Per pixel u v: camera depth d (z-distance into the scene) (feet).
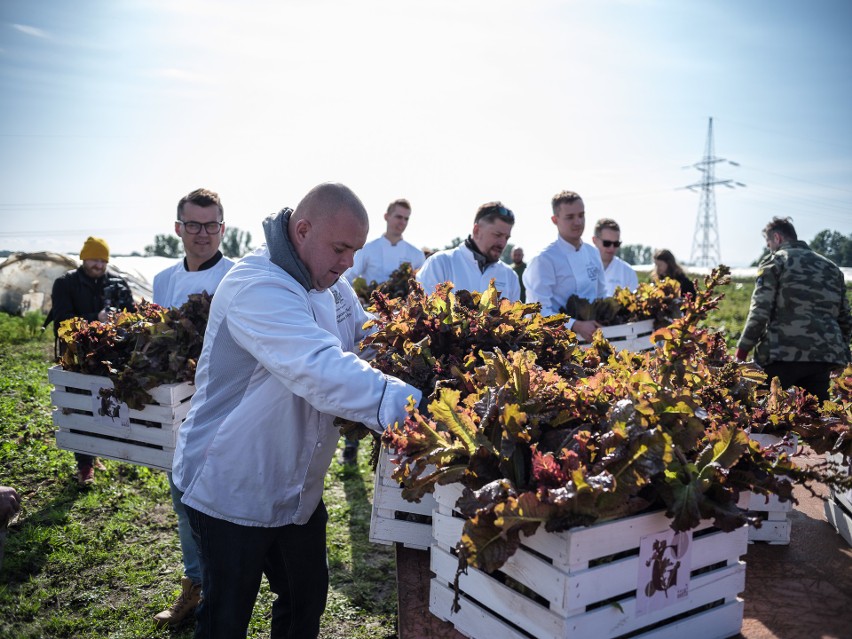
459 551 4.87
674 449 5.25
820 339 15.25
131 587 12.40
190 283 12.71
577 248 16.71
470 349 7.91
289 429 7.23
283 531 7.88
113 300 16.87
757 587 6.51
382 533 8.13
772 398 7.89
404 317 8.16
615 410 5.31
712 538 5.64
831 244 150.10
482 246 15.79
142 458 10.94
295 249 7.18
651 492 5.32
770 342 15.75
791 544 7.47
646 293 15.65
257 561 7.45
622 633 5.22
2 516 7.39
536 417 5.57
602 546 5.02
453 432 5.55
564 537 4.91
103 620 11.37
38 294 49.19
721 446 5.31
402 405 6.36
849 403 7.78
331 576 12.94
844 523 7.58
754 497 7.37
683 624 5.53
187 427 7.45
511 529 4.85
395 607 11.99
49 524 14.49
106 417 10.97
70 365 11.35
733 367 8.28
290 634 8.39
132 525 14.73
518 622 5.33
